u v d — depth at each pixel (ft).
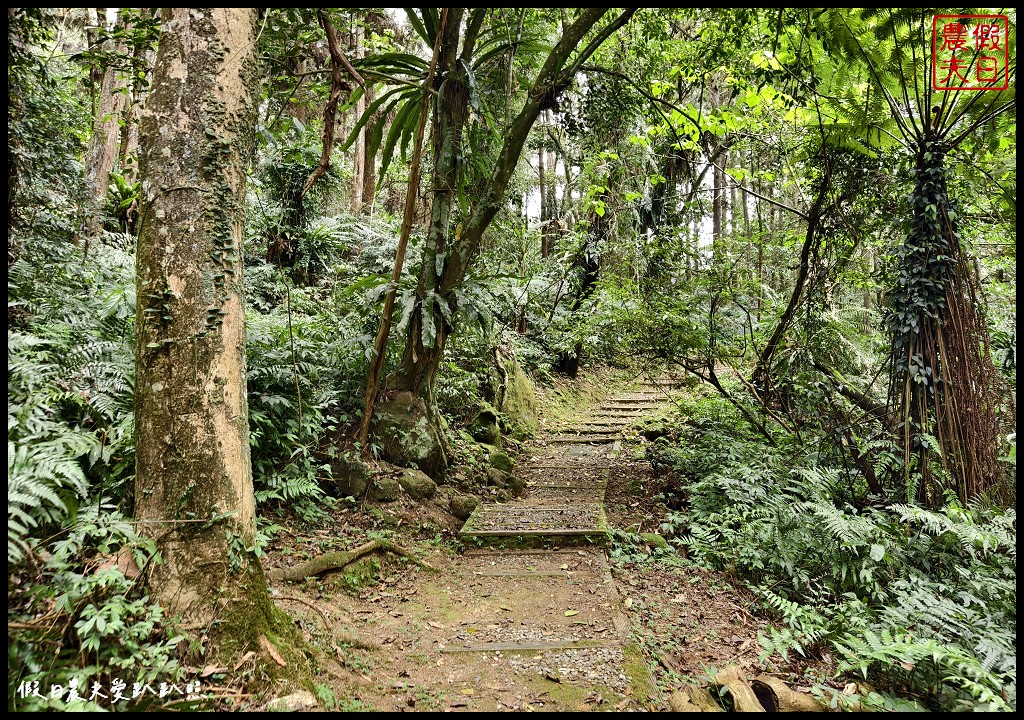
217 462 7.88
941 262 14.89
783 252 23.52
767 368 19.70
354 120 42.68
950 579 12.39
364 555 13.03
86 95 30.17
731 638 10.85
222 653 7.29
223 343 8.05
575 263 33.17
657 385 22.52
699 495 17.69
